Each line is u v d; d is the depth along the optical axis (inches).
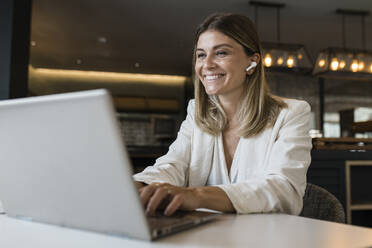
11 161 23.1
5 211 27.6
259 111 45.8
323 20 193.2
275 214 31.6
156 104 277.7
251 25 47.8
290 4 173.8
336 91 266.2
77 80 274.7
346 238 21.5
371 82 270.4
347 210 97.4
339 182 98.0
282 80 259.4
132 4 172.9
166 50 239.3
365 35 216.5
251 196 32.7
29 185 23.5
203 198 30.6
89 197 20.9
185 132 51.9
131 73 282.8
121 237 21.4
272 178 36.2
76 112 18.5
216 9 179.5
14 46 111.2
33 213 25.5
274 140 44.1
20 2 113.3
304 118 45.4
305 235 22.4
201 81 49.3
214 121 48.6
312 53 245.6
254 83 47.4
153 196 28.0
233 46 45.4
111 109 17.6
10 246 19.6
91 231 22.7
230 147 49.2
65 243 20.1
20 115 20.5
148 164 148.4
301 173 39.0
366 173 107.3
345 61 155.6
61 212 23.4
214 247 19.3
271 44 151.1
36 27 199.5
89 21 192.5
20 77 113.4
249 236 22.0
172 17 188.5
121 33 210.4
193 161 48.5
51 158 21.0
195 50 51.4
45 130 20.1
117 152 18.4
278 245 19.8
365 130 96.9
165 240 20.8
